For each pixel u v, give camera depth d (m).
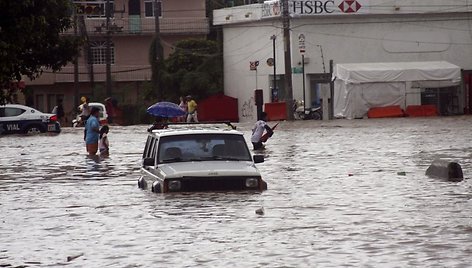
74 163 54.81
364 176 41.94
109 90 138.12
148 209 31.03
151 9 154.88
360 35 136.50
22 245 25.16
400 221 27.20
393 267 20.36
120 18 153.25
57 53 44.94
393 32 136.88
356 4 135.38
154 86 144.12
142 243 24.58
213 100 144.12
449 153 53.91
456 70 124.94
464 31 138.25
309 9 134.62
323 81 135.88
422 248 22.53
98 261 22.38
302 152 58.28
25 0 40.62
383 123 98.62
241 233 25.62
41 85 156.62
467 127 83.81
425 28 137.50
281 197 33.75
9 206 34.22
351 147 61.66
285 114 121.81
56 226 28.59
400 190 35.75
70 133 96.00
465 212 28.84
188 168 34.88
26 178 46.00
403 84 122.69
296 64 134.88
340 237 24.56
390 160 50.44
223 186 34.66
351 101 120.88
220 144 36.56
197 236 25.33
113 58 154.88
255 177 34.91
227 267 20.98
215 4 174.88
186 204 31.75
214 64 147.25
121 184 41.12
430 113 121.00
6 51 40.22
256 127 61.38
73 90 156.62
